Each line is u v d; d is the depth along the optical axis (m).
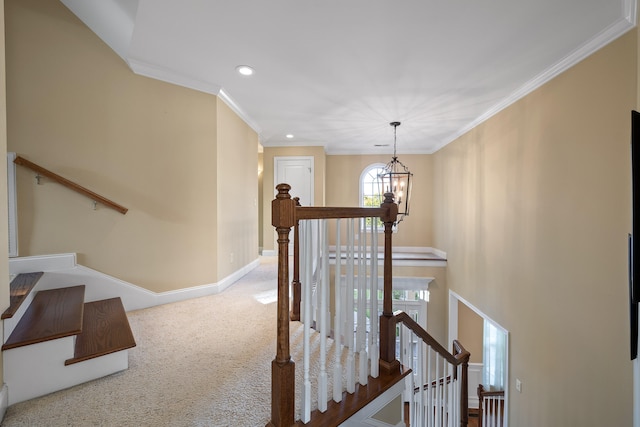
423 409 1.97
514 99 3.19
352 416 1.41
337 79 2.92
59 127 2.39
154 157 2.82
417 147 6.14
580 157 2.32
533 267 2.91
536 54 2.38
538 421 2.83
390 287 1.76
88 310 2.30
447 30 2.10
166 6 1.89
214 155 3.20
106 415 1.33
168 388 1.53
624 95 1.95
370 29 2.11
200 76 2.90
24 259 2.23
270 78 2.92
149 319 2.50
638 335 1.67
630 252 1.63
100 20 2.36
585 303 2.28
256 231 4.68
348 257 1.56
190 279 3.07
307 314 1.27
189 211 3.04
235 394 1.49
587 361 2.26
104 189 2.58
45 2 2.33
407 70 2.71
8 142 2.21
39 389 1.46
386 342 1.73
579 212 2.33
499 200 3.54
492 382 5.07
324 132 4.93
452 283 5.15
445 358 2.21
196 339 2.12
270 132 4.96
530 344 2.96
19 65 2.24
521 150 3.09
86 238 2.50
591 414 2.22
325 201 6.31
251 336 2.17
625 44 1.94
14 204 2.22
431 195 6.28
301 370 1.70
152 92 2.79
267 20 2.02
